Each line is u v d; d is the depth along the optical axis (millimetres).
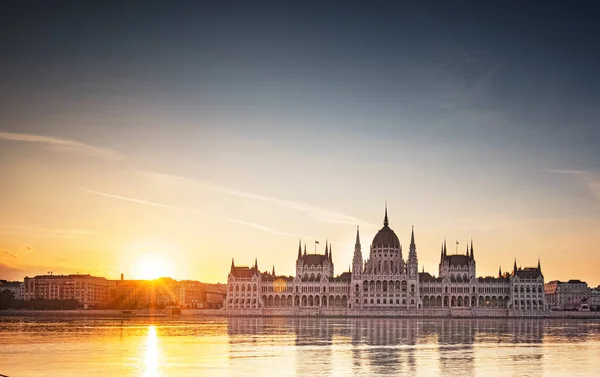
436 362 171625
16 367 164000
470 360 175750
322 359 177125
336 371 157000
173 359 178625
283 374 153500
